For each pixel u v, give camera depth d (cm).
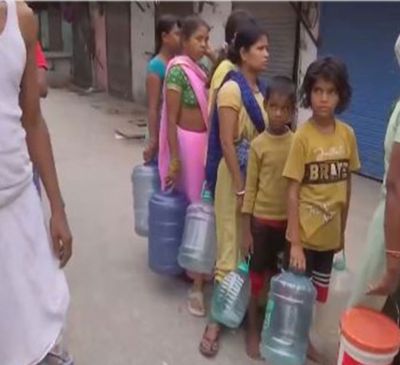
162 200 309
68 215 470
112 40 1272
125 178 592
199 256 292
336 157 234
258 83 274
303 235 241
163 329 294
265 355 249
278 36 751
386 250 180
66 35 1619
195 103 297
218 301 273
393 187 173
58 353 183
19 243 141
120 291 335
